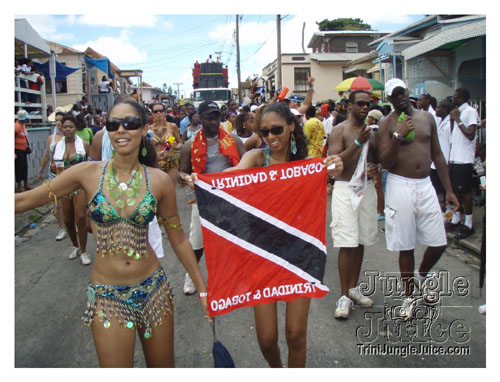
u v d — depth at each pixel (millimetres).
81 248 5789
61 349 3682
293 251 2770
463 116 6148
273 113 2742
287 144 2922
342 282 4199
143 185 2492
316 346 3600
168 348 2564
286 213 2766
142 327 2473
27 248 6668
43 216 8914
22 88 13352
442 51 11172
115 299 2396
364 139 3926
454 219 6562
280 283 2746
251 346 3652
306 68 29812
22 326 4117
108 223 2430
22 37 13852
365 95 4195
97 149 5348
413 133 3896
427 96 7594
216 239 2707
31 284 5180
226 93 22750
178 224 2668
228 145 4410
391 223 4090
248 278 2725
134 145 2443
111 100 21203
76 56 23094
